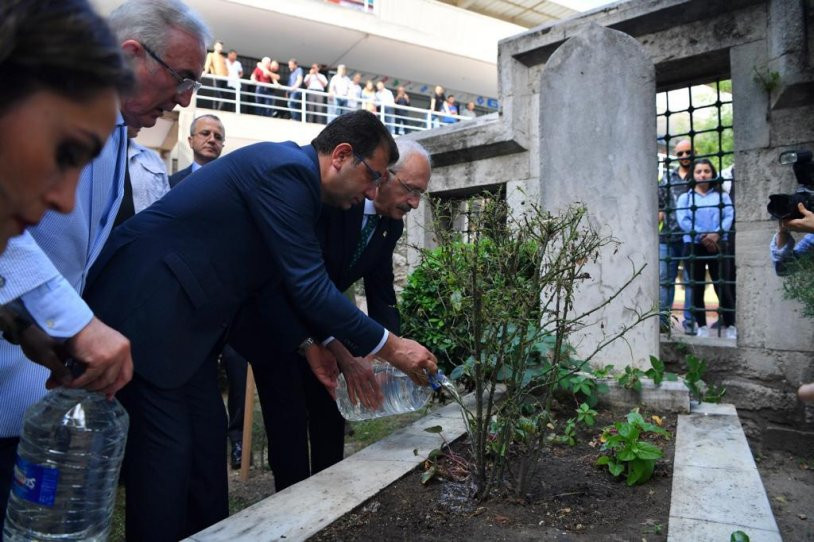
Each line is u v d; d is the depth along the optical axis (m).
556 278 2.17
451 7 17.75
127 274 1.96
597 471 2.38
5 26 0.60
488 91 21.52
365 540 1.81
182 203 2.01
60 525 1.47
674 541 1.68
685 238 5.02
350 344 2.08
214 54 12.78
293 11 15.14
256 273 2.12
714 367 4.09
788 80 3.61
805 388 2.22
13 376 1.64
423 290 3.55
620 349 3.65
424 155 2.65
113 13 1.85
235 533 1.80
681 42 4.19
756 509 1.87
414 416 4.70
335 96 13.81
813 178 2.91
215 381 2.32
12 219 0.75
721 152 4.48
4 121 0.65
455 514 1.99
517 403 2.19
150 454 1.94
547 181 3.93
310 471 3.10
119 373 1.38
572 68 3.86
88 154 0.72
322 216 2.59
